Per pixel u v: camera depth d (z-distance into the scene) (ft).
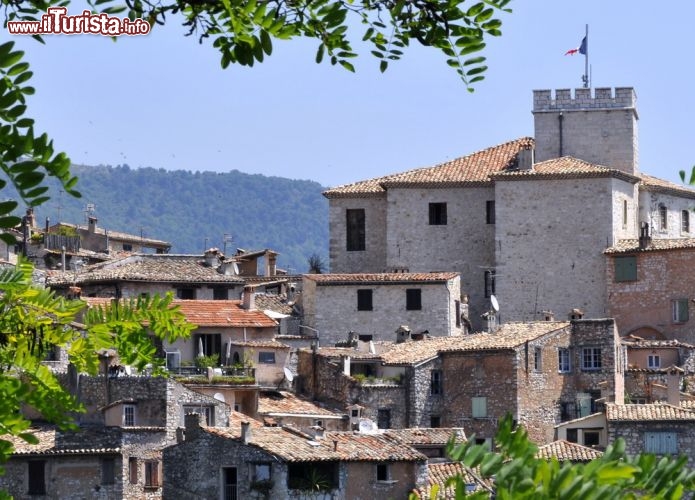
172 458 459.73
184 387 496.23
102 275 637.71
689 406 536.01
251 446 451.53
